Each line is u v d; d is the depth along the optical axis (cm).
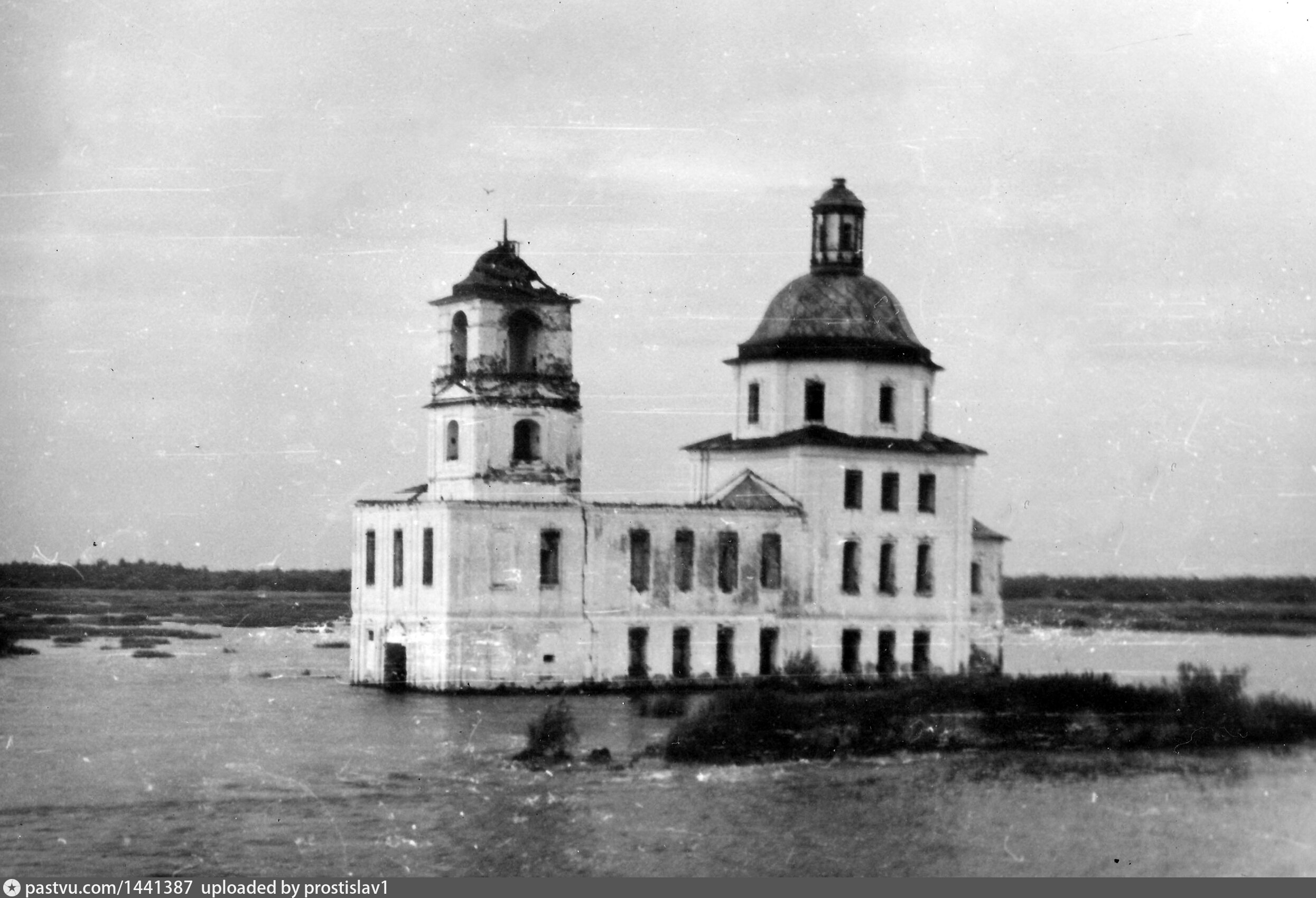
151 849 19338
